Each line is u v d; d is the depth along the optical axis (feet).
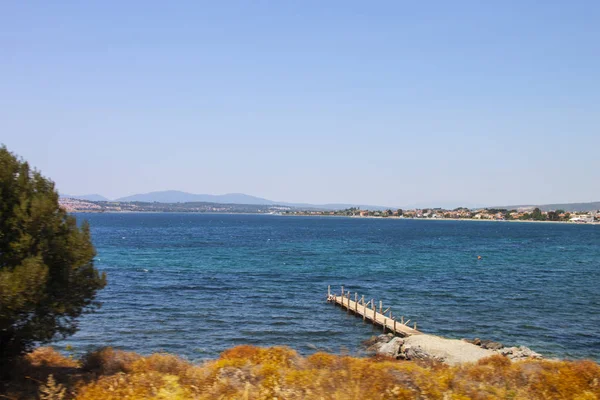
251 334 101.81
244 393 33.19
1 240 38.32
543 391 38.63
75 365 47.65
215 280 175.32
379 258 268.62
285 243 381.60
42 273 36.91
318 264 233.55
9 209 39.60
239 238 437.58
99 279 44.45
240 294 147.74
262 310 125.59
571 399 37.32
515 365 46.62
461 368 48.37
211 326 107.14
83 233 43.50
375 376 39.14
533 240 467.52
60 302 40.81
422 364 54.13
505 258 278.46
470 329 109.60
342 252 304.91
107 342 91.35
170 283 165.89
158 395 34.99
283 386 36.17
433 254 299.38
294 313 123.24
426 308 131.85
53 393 33.65
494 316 122.62
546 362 46.93
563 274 206.18
